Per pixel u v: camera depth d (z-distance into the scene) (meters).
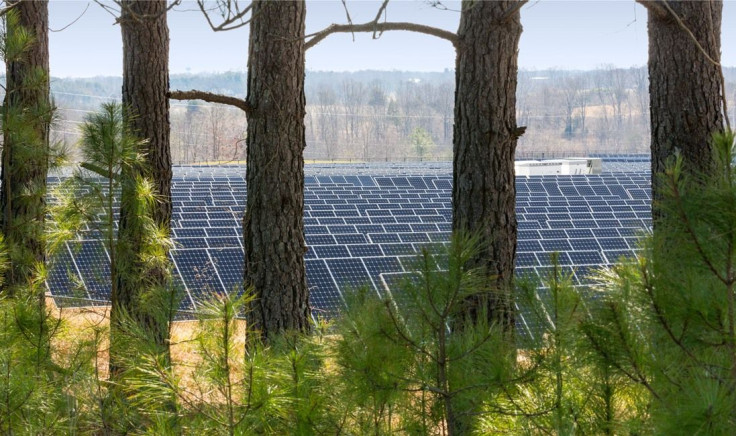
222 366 3.75
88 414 4.45
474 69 7.43
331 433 4.04
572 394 4.03
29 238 8.41
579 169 49.00
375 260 17.55
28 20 10.39
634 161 72.88
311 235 20.98
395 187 38.69
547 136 133.25
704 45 7.25
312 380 4.12
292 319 8.30
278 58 8.23
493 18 7.37
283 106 8.27
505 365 3.92
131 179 7.33
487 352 4.00
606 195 33.44
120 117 7.16
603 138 131.88
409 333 3.87
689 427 2.80
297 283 8.38
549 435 3.89
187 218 25.69
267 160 8.29
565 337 3.79
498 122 7.40
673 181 3.08
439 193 35.16
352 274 17.28
